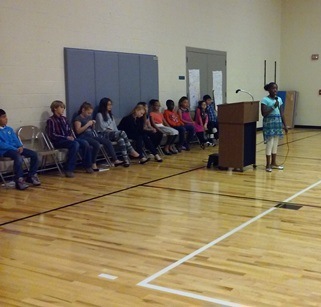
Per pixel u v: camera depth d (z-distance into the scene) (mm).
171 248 3455
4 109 5949
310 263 3127
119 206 4668
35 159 5664
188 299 2602
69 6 6703
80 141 6332
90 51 7023
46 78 6449
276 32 12586
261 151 8344
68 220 4199
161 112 8523
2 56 5875
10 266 3127
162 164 7066
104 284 2818
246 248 3432
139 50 8023
